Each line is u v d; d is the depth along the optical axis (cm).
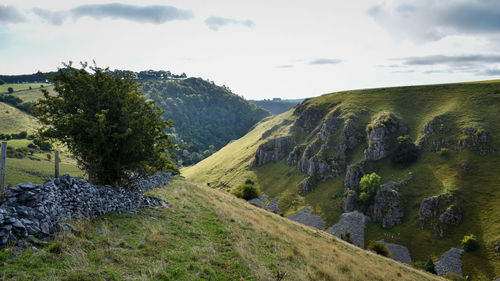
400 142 10294
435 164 9269
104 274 912
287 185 11825
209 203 2941
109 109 1833
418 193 8619
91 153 1688
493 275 5869
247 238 1889
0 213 957
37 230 1037
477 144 9025
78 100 1788
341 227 8694
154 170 2178
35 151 4500
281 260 1633
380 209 8675
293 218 9681
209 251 1419
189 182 5678
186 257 1262
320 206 9900
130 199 1897
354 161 10994
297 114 17138
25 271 805
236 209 3122
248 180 12962
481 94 11331
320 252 2180
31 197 1136
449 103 11681
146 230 1488
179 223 1809
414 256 7050
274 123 19312
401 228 7962
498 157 8438
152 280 962
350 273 1814
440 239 7188
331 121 13088
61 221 1208
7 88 17325
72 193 1390
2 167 1162
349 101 14612
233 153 17850
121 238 1282
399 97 13575
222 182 14025
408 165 9825
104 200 1630
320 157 11681
